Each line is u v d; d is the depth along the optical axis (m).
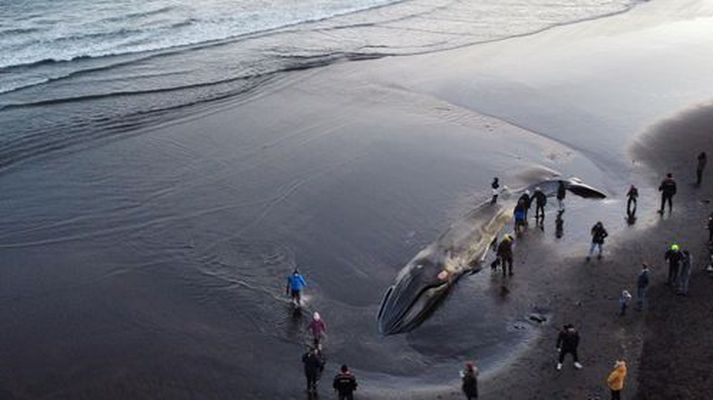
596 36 61.50
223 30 60.19
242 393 21.95
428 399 21.50
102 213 31.84
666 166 37.00
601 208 32.72
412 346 23.89
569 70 52.16
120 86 46.50
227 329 24.78
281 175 35.50
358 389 21.89
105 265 28.28
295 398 21.72
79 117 41.59
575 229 30.92
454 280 27.06
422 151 38.53
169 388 22.16
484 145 39.59
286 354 23.64
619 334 24.05
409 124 42.19
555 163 37.59
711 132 41.00
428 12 69.88
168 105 43.81
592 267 28.03
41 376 22.61
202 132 40.28
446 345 23.94
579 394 21.50
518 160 37.78
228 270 28.05
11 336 24.27
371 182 35.00
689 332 23.95
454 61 54.28
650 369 22.31
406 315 24.89
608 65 53.31
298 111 43.69
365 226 31.20
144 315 25.44
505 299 26.17
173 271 27.97
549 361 22.98
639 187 34.78
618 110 44.56
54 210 31.97
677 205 32.81
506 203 32.34
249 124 41.53
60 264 28.25
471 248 28.69
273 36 59.50
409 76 50.53
